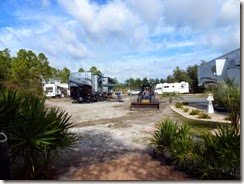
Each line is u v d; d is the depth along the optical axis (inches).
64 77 1936.5
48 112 129.0
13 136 106.5
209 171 110.2
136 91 1496.1
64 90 1391.5
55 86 1256.8
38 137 108.1
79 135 239.3
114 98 1039.0
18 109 120.0
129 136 229.9
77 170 134.6
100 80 895.1
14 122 111.7
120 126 293.3
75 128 284.4
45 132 109.9
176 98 845.8
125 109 532.7
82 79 797.2
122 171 132.2
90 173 129.4
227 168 107.3
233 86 191.0
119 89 1920.5
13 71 985.5
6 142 92.0
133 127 283.1
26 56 1505.9
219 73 533.6
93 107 610.5
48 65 1672.0
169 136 148.8
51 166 141.4
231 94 182.5
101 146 192.7
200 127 261.4
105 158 158.4
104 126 296.4
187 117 354.3
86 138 225.0
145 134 237.8
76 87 804.0
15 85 497.4
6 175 90.7
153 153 166.9
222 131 127.9
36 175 122.3
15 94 126.4
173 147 133.0
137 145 193.2
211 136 123.9
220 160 107.7
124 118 373.4
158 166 139.8
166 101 783.1
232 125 175.8
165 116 384.5
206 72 631.8
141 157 159.0
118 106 628.4
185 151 125.3
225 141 112.6
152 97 590.9
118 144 198.5
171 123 162.7
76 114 447.8
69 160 154.6
